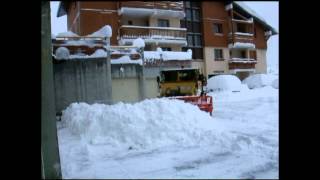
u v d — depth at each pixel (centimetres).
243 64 3562
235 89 2822
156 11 2966
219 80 2859
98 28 2739
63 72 1667
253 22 3647
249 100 2262
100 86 1705
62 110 1612
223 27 3550
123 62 2009
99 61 1708
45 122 621
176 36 3066
